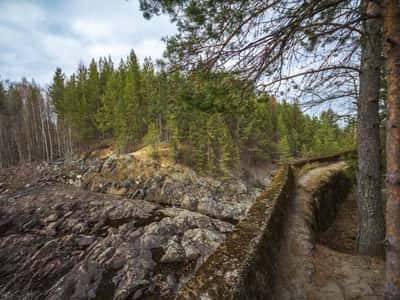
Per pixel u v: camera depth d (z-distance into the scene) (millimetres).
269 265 2537
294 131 19312
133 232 11000
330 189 6383
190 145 23203
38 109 35688
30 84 36969
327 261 3127
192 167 23422
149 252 8961
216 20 2455
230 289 1698
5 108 34156
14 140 32875
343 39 2750
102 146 33719
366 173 3488
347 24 2180
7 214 14586
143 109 27969
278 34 2365
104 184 21375
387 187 1897
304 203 4797
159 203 19156
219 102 2660
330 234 4750
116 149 31703
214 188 20984
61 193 18438
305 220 4113
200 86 2719
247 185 22047
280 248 3182
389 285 1857
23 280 7855
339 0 2078
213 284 1764
